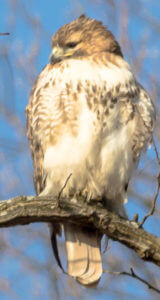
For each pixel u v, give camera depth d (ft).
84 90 34.35
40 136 35.04
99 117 34.22
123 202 36.40
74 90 34.40
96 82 34.50
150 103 35.65
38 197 31.04
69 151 34.32
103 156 34.50
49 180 35.55
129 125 34.73
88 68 35.29
